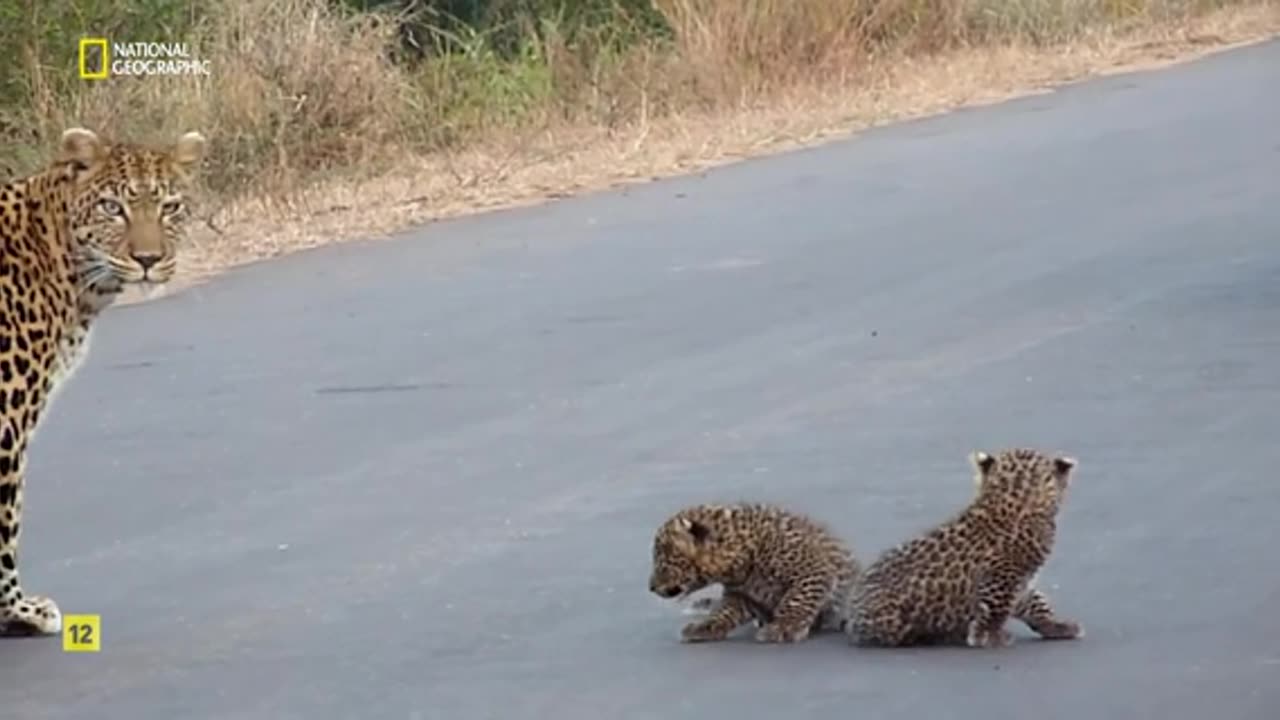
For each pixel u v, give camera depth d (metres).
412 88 28.59
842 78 31.39
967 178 24.61
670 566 11.52
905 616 11.12
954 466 14.18
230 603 12.22
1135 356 16.69
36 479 14.95
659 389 16.42
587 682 10.77
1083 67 33.09
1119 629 11.19
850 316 18.41
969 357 16.91
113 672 11.20
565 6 32.53
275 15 27.31
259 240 22.83
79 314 12.75
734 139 27.73
